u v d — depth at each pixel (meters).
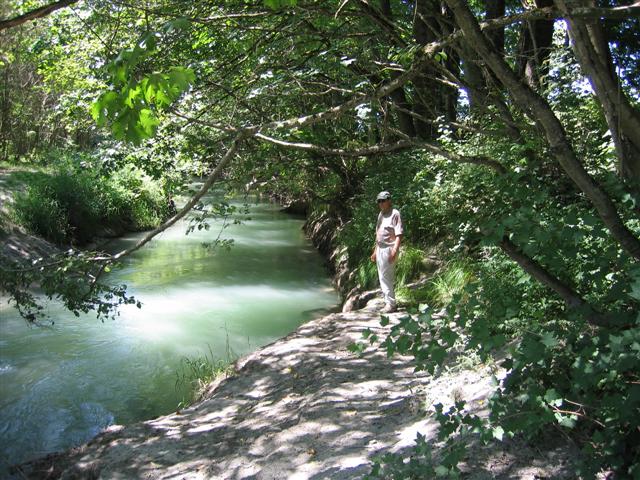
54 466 5.03
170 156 9.45
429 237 10.25
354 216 12.92
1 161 24.80
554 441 3.61
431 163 9.80
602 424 3.12
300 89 5.82
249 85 6.54
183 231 20.91
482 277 5.80
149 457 4.78
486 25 3.23
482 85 4.93
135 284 13.08
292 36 5.84
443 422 3.21
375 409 4.91
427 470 3.22
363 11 5.26
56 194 17.02
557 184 5.03
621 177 3.14
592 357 2.99
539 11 3.08
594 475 3.03
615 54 8.81
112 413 6.86
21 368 8.14
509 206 3.54
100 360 8.47
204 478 4.31
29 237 14.70
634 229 3.94
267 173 9.10
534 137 5.06
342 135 12.37
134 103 2.42
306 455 4.34
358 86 5.09
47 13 2.84
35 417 6.74
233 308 11.25
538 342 3.06
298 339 7.49
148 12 4.20
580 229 3.05
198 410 5.85
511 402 3.32
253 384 6.31
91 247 16.94
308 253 17.30
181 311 10.98
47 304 11.05
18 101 27.08
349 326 7.78
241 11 6.32
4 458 5.83
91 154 10.29
